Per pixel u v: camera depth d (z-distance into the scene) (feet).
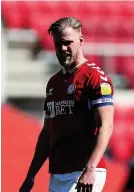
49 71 133.90
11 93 129.90
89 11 145.28
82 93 34.55
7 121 75.05
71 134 34.91
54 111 35.88
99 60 138.10
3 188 64.08
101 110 33.68
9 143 71.31
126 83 136.67
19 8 140.56
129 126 125.39
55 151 35.78
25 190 38.17
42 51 136.56
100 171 34.78
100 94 33.91
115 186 64.90
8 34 136.87
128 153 120.88
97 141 32.60
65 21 34.53
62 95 35.40
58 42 34.58
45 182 62.80
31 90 130.72
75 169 34.60
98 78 34.45
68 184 34.83
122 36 141.59
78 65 35.22
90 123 34.63
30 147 71.56
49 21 140.05
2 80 124.26
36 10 142.00
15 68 133.18
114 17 145.28
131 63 139.03
